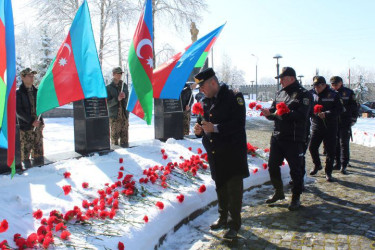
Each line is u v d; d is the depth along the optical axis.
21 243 2.80
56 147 7.41
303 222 4.32
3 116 3.41
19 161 4.82
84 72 4.93
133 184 4.49
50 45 23.97
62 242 2.99
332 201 5.12
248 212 4.69
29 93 5.37
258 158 6.50
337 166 7.13
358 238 3.84
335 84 6.93
